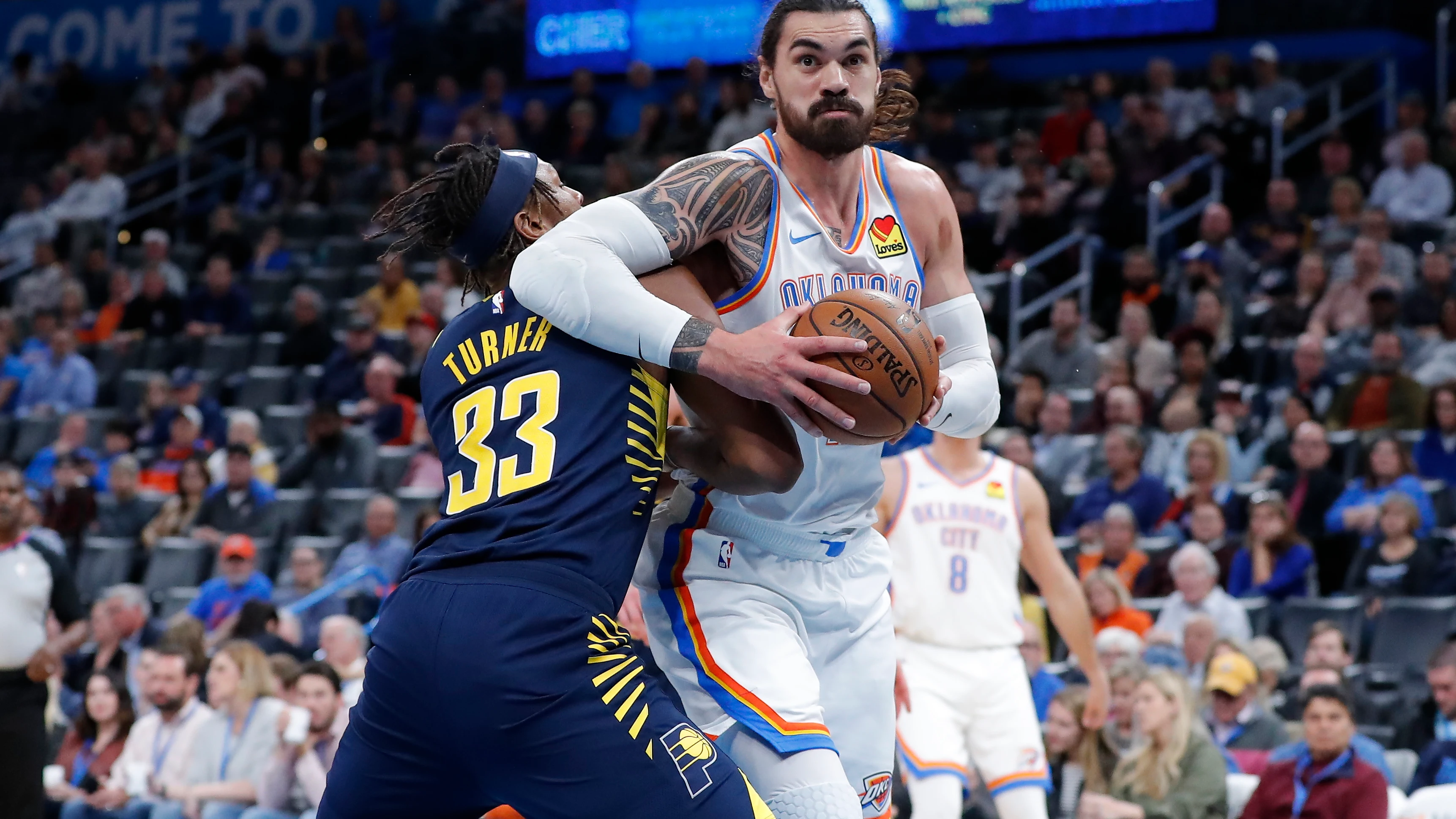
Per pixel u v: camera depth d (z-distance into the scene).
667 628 3.41
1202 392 10.62
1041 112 16.03
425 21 19.89
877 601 3.57
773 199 3.30
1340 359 10.76
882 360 2.98
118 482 12.05
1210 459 9.41
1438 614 8.07
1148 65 16.30
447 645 2.81
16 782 6.70
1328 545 8.92
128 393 14.66
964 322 3.56
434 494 10.94
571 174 16.44
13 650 6.70
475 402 3.06
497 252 3.26
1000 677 5.88
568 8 18.58
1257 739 6.96
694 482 3.45
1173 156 14.23
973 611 5.88
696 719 3.33
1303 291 11.79
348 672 7.75
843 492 3.43
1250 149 14.00
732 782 2.87
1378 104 15.24
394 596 2.96
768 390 2.96
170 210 18.67
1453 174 13.42
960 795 5.79
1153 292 12.23
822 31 3.22
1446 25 15.95
